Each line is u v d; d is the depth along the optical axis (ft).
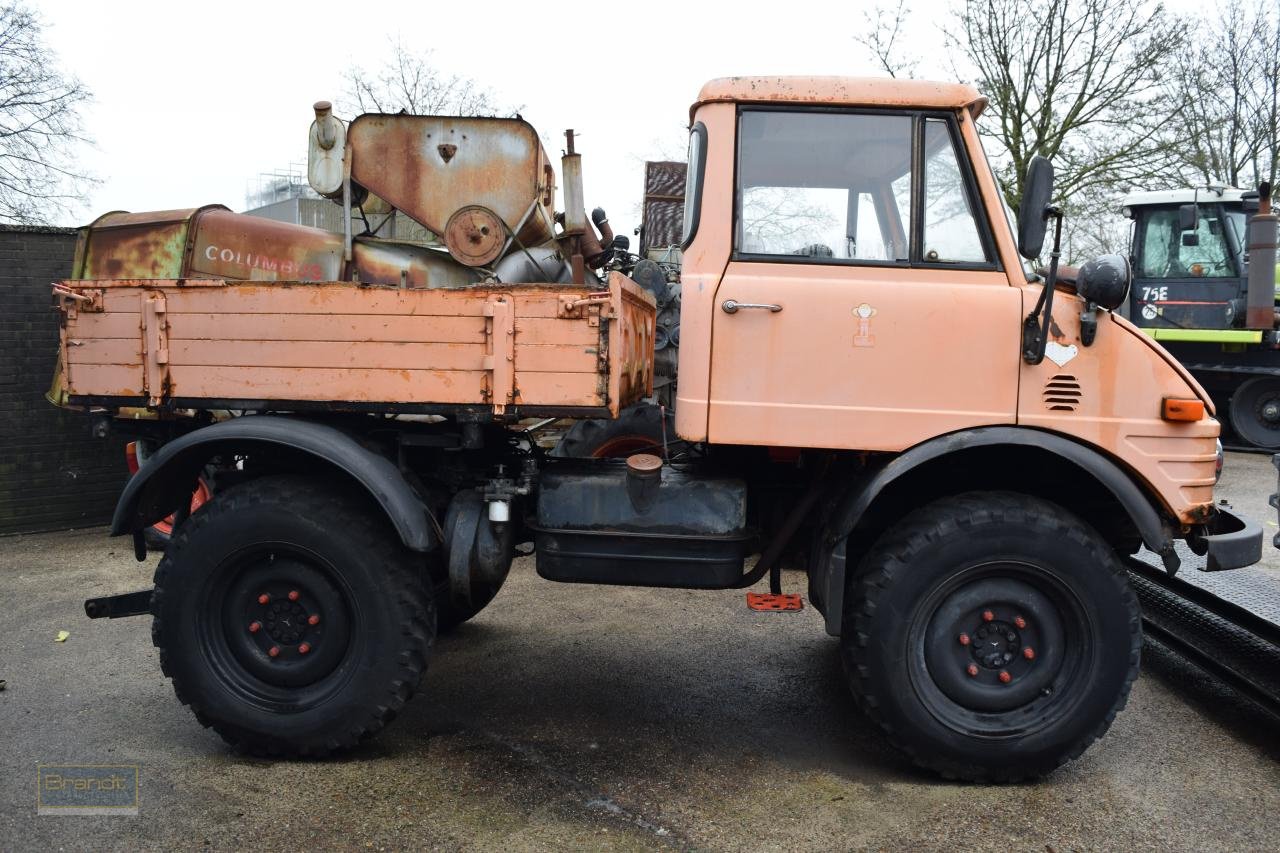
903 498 11.45
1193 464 10.32
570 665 14.25
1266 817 9.85
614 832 9.32
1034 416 10.25
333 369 10.27
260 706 10.64
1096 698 10.23
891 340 10.31
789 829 9.46
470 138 13.71
